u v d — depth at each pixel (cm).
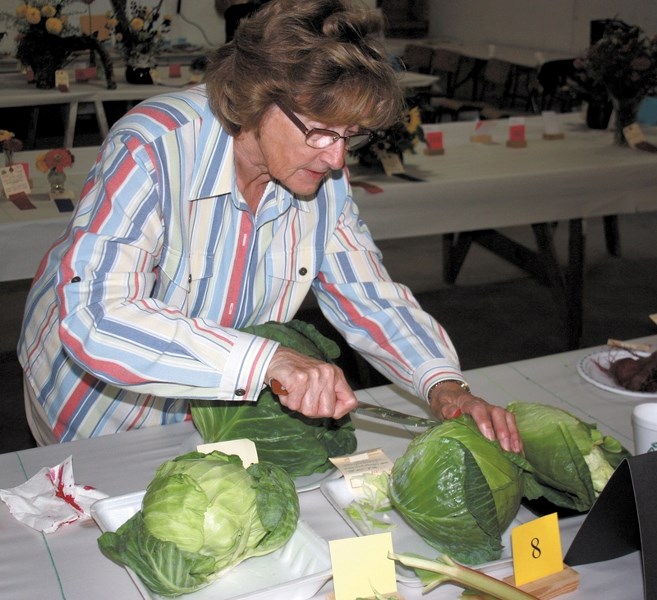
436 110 608
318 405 106
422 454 99
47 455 124
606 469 109
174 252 122
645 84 344
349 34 99
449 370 127
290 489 101
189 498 92
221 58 108
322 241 135
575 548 98
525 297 404
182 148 115
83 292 109
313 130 102
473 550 98
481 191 305
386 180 301
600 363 154
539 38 747
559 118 417
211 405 115
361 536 97
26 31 462
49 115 581
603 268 439
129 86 481
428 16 886
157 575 90
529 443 109
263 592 90
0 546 103
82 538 105
